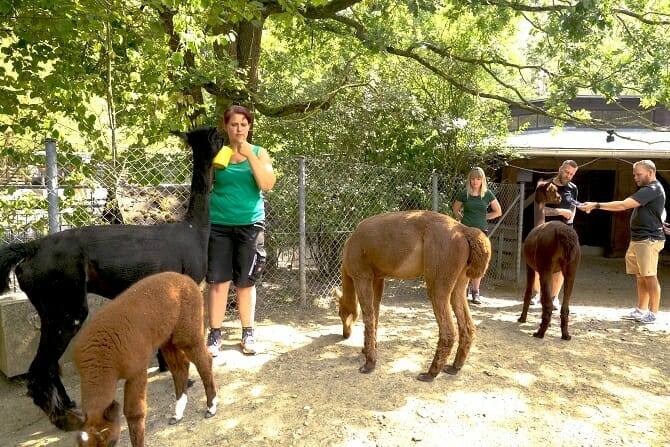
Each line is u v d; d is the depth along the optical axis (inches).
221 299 185.2
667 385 174.1
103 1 180.5
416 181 341.4
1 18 184.7
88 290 146.6
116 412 99.3
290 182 287.0
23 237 193.0
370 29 286.0
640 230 253.1
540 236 221.1
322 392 159.6
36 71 202.8
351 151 350.3
